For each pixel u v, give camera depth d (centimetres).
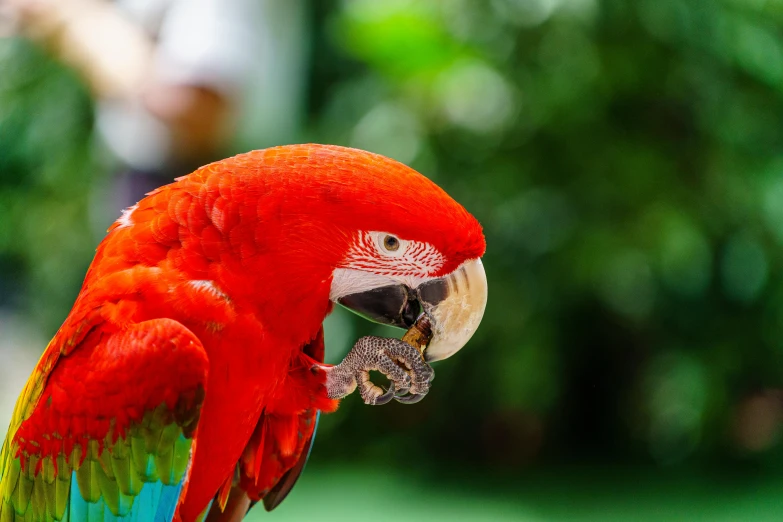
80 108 466
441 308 162
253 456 177
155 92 260
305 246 153
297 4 319
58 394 153
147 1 271
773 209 430
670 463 462
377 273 159
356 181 153
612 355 461
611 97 431
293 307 156
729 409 449
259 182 153
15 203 508
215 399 154
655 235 417
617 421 474
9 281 600
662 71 423
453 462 473
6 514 165
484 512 397
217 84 260
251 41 273
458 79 434
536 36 420
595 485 432
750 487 426
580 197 430
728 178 432
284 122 323
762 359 450
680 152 436
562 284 428
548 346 434
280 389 169
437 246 156
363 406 493
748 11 426
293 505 411
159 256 153
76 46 268
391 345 166
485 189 437
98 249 163
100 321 151
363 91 476
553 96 424
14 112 476
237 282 152
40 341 568
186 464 149
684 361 441
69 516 154
